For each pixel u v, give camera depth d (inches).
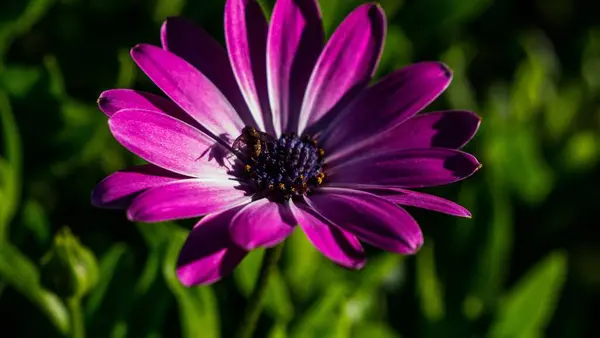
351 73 13.0
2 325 14.2
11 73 14.4
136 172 12.1
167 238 13.7
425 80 12.9
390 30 15.3
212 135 12.6
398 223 11.9
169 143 12.2
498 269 14.9
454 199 15.1
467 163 12.4
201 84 12.6
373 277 14.4
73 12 14.9
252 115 12.9
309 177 12.8
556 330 15.4
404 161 12.6
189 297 13.5
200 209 12.0
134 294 13.7
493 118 15.4
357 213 12.1
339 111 13.0
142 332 13.7
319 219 12.2
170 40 12.7
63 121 14.4
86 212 14.6
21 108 14.4
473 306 14.9
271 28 12.9
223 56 12.9
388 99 12.9
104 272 13.8
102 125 14.4
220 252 11.8
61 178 14.6
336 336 13.9
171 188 12.0
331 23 14.8
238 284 14.2
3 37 14.3
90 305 13.7
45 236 14.1
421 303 14.8
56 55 14.9
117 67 14.9
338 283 14.1
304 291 14.4
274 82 13.0
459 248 15.0
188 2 14.9
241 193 12.6
